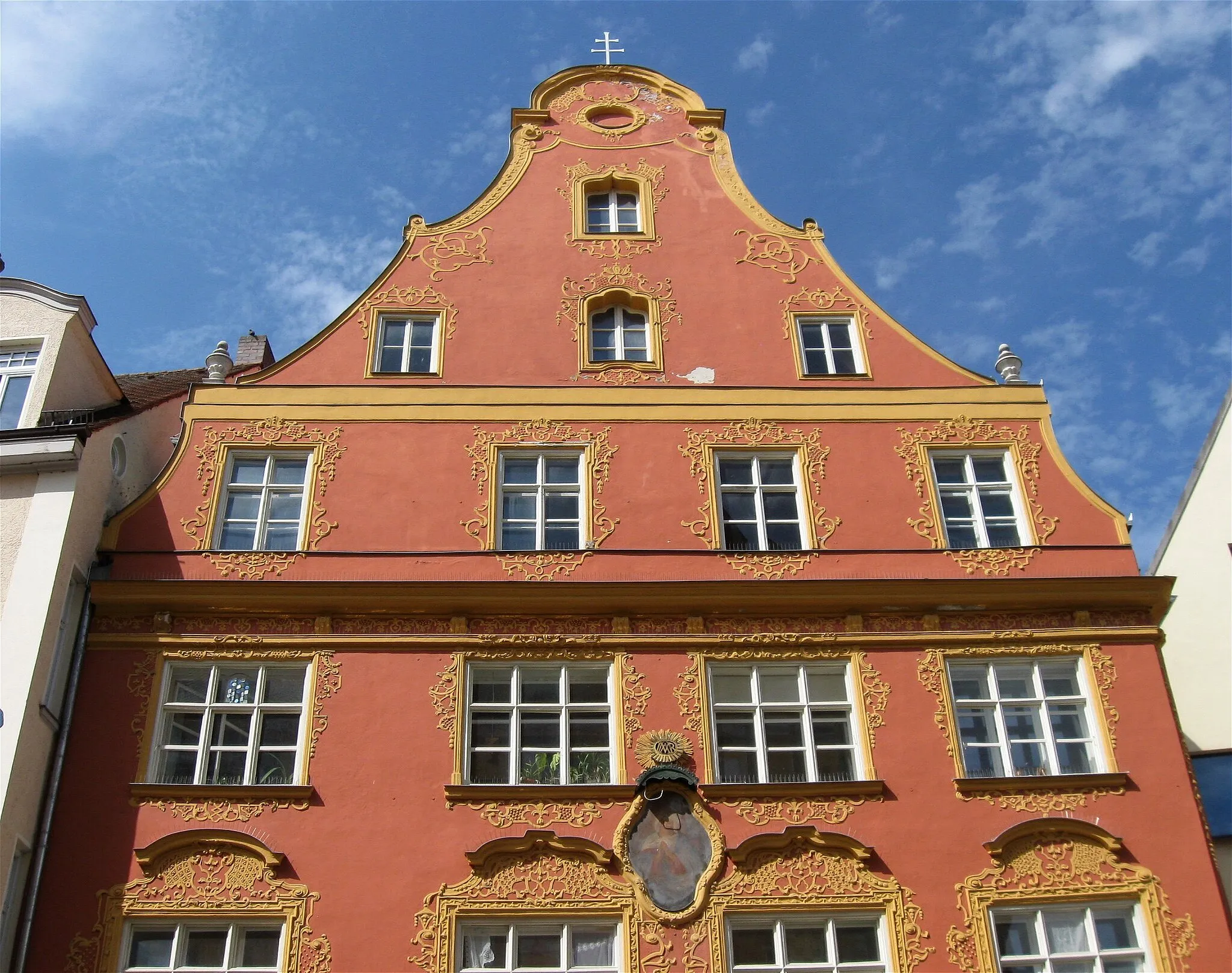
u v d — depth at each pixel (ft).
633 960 54.13
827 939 55.31
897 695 61.36
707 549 65.31
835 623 63.26
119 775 57.88
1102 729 60.75
